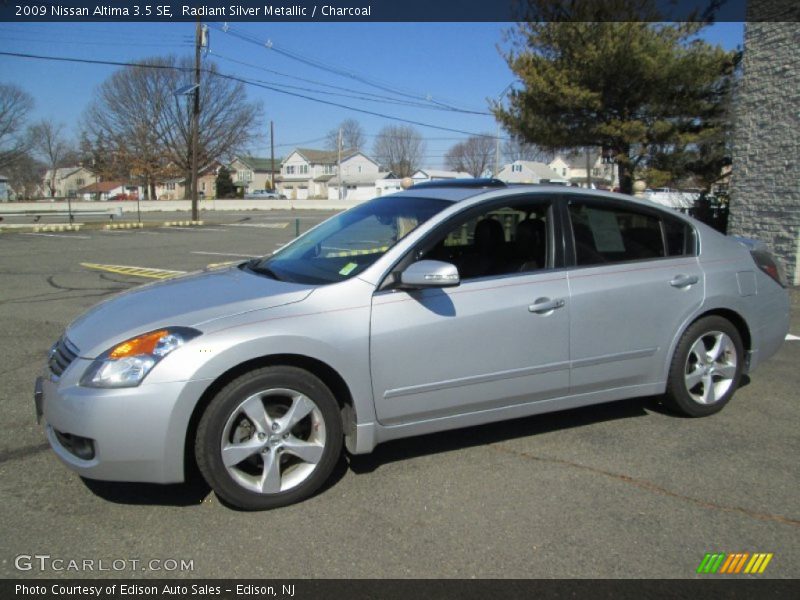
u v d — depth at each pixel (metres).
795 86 10.54
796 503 3.39
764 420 4.56
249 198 73.25
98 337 3.24
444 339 3.60
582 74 14.36
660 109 14.71
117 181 83.50
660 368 4.36
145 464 3.07
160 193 85.12
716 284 4.50
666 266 4.37
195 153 32.38
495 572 2.79
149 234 23.98
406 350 3.52
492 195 3.97
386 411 3.54
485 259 4.00
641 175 15.41
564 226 4.09
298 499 3.36
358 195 85.44
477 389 3.74
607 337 4.11
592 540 3.04
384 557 2.90
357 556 2.91
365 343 3.42
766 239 11.19
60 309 8.53
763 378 5.57
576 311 3.98
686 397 4.47
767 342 4.85
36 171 87.06
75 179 106.62
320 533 3.09
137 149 63.62
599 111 15.09
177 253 16.58
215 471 3.16
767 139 11.12
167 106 61.06
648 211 4.43
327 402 3.37
